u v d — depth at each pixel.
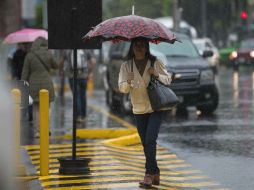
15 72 35.03
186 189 21.39
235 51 104.31
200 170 24.44
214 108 41.50
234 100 49.75
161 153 27.72
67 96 57.09
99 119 39.19
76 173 22.78
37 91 30.44
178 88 40.53
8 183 16.34
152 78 20.77
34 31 35.66
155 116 20.92
